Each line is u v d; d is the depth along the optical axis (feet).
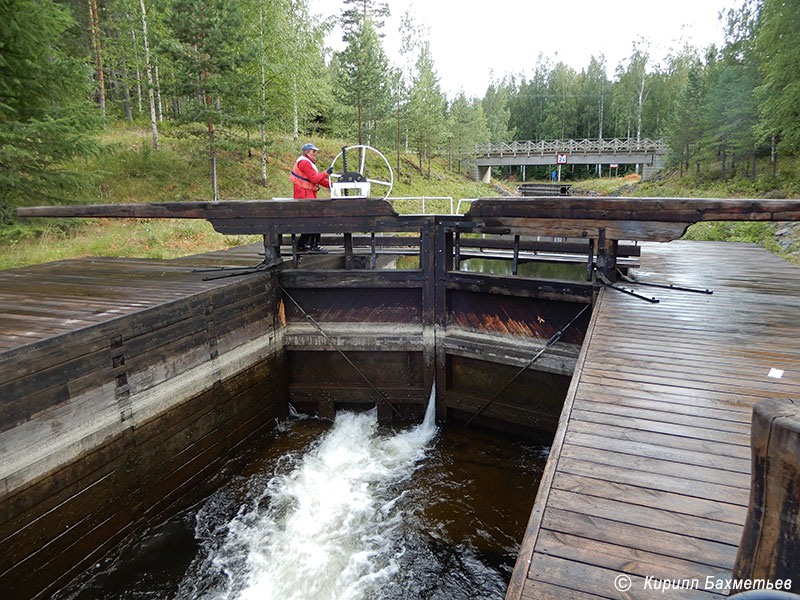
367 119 88.53
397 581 13.98
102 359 14.02
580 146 138.31
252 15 68.95
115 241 38.45
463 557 14.82
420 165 108.47
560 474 7.36
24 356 11.87
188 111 55.16
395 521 16.40
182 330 17.08
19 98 35.63
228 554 15.02
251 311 20.98
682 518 6.36
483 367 22.50
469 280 21.44
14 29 32.68
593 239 18.89
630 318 15.15
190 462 17.66
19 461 11.85
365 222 21.67
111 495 14.48
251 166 71.77
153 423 15.96
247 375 20.83
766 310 15.92
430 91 106.93
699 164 107.55
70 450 13.16
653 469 7.40
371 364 23.80
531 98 239.50
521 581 5.47
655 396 9.78
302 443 21.70
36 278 21.24
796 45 62.59
